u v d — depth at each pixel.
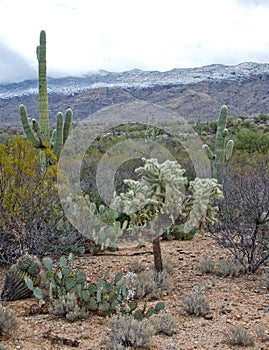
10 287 4.58
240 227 6.29
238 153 16.48
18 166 5.87
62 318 4.10
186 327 4.02
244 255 5.89
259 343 3.69
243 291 5.05
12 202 5.75
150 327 3.67
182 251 6.82
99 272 5.66
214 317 4.27
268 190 6.59
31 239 5.58
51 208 5.92
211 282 5.37
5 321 3.62
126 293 4.55
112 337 3.56
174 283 5.32
